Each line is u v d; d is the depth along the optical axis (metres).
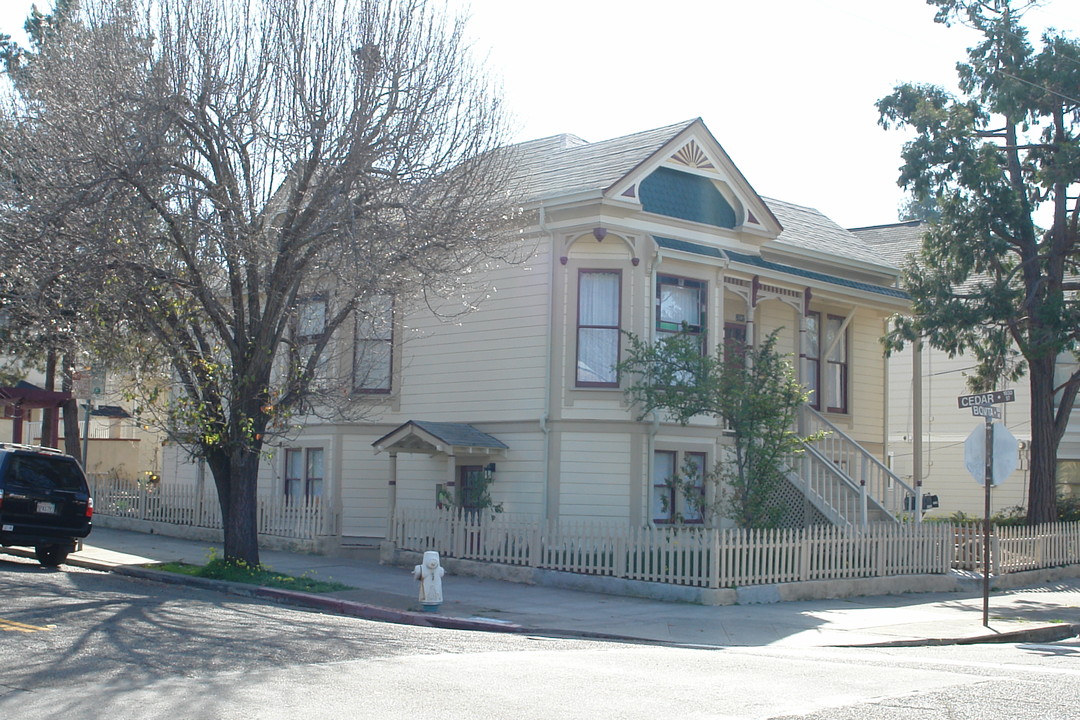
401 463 24.42
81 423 36.84
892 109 25.36
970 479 33.69
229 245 17.14
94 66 17.02
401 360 24.67
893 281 28.91
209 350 18.19
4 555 21.12
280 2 17.95
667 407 21.05
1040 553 22.62
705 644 13.66
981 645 14.66
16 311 18.67
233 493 18.56
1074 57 23.48
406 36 18.33
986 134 25.28
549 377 21.91
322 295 18.92
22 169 17.22
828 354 26.53
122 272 16.59
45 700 8.60
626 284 21.80
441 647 12.04
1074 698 9.64
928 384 34.78
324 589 17.30
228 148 17.92
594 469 21.62
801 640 14.17
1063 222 25.00
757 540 17.77
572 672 10.51
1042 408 25.50
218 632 12.33
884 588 19.52
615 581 17.91
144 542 23.73
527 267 22.50
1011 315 24.34
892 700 9.36
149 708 8.38
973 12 24.70
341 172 17.62
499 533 19.64
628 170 21.70
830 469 23.41
